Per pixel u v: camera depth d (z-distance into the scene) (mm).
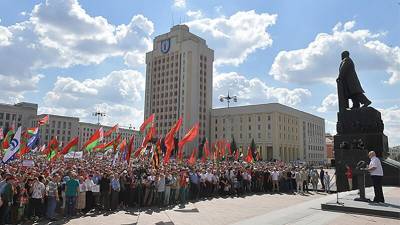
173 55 133375
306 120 136250
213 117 128625
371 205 11258
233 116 122938
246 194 24828
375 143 21484
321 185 29516
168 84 133375
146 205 18391
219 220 13906
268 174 26906
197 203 19734
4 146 27984
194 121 123375
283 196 23734
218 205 18781
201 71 129875
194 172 22391
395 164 20688
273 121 113375
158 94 136625
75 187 15289
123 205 18094
